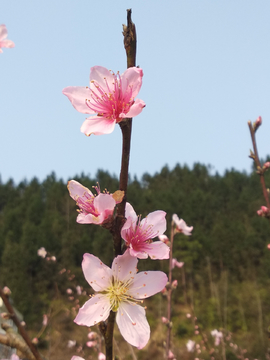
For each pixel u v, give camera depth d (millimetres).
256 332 16859
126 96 1593
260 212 3176
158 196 45312
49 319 9086
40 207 42844
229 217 42188
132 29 1572
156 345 15008
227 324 18828
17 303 23125
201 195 41969
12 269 24891
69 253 29578
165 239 4418
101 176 62125
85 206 1618
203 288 23594
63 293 22391
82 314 1549
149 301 20406
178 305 22562
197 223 38719
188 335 16609
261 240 31828
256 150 3219
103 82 1671
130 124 1472
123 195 1448
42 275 26359
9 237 33281
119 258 1607
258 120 3234
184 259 28547
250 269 28656
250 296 20062
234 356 12297
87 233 35906
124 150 1464
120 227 1518
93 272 1625
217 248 31594
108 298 1601
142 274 1647
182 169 73250
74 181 1684
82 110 1614
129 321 1566
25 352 1590
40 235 29844
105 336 1547
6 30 1992
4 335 1610
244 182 55750
